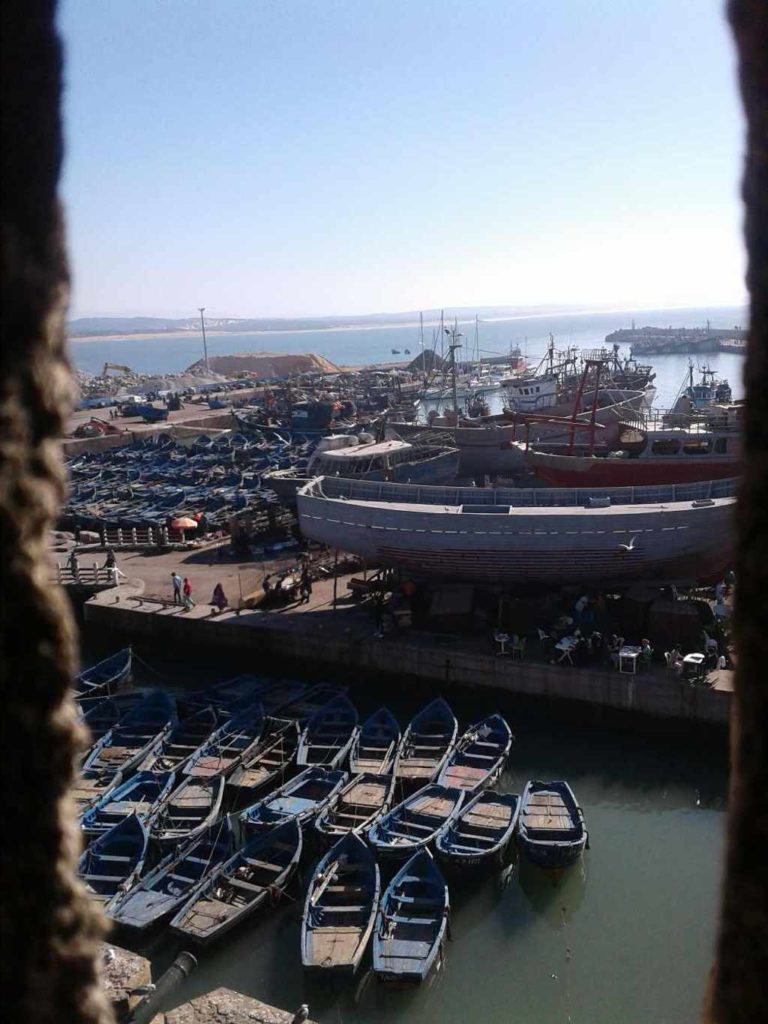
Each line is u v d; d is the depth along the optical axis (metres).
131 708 28.41
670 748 25.45
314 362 180.88
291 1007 16.33
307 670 31.08
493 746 24.47
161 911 17.89
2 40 3.14
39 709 3.34
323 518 32.38
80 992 3.55
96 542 47.28
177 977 11.81
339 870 19.00
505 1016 16.05
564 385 80.44
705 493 31.05
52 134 3.32
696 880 19.80
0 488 3.14
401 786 23.36
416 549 30.70
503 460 53.12
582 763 25.00
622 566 29.61
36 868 3.37
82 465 68.62
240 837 21.50
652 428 47.94
